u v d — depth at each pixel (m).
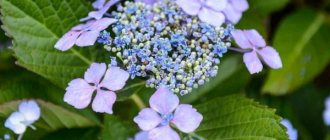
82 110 0.36
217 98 0.34
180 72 0.29
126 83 0.31
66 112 0.35
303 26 0.44
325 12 0.46
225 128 0.33
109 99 0.28
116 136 0.35
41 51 0.32
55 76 0.32
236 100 0.33
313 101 0.46
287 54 0.42
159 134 0.28
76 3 0.33
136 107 0.37
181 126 0.29
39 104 0.35
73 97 0.29
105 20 0.29
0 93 0.34
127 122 0.35
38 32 0.32
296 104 0.46
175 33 0.29
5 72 0.41
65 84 0.33
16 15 0.32
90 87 0.29
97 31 0.29
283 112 0.43
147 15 0.31
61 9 0.33
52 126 0.36
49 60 0.32
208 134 0.33
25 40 0.32
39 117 0.35
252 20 0.40
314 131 0.46
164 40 0.29
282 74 0.41
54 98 0.35
